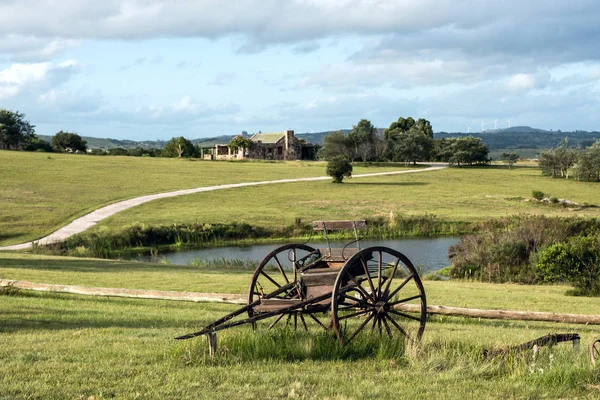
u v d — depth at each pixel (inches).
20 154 5157.5
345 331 394.0
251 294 422.6
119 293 636.7
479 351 371.9
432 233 2450.8
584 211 3014.3
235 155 6653.5
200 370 323.6
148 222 2409.0
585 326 669.3
